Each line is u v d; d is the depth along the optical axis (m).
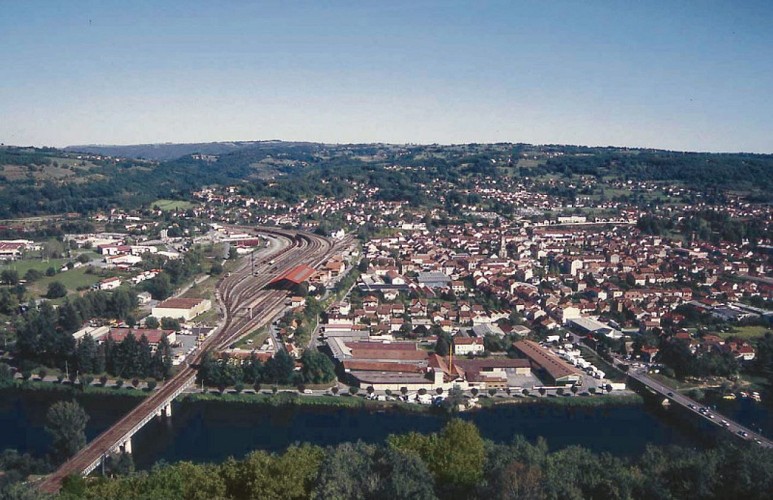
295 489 87.81
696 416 167.00
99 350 199.12
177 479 95.00
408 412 175.12
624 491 86.69
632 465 107.19
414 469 85.81
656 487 86.00
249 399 181.88
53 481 124.31
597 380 196.12
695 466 88.62
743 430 157.75
